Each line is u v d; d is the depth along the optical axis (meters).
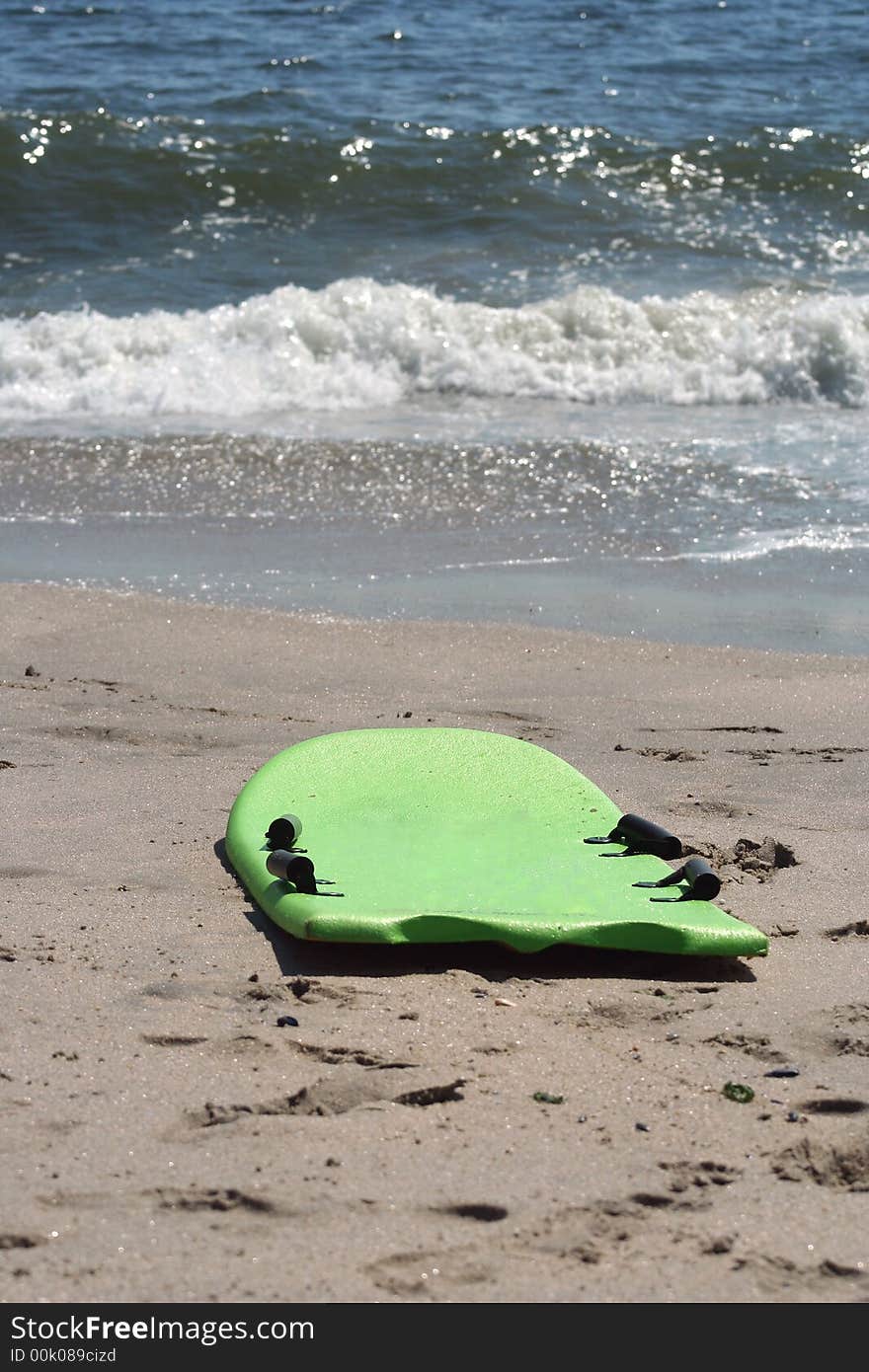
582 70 37.28
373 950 7.39
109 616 14.15
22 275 25.88
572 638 13.73
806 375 21.94
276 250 27.20
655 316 23.08
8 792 9.64
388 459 19.03
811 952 7.45
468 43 39.75
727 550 16.17
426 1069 6.07
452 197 29.19
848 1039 6.41
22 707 11.63
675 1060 6.24
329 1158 5.36
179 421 20.55
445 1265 4.78
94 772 10.13
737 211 28.92
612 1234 4.98
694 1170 5.37
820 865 8.61
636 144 31.20
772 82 36.56
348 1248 4.84
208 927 7.55
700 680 12.68
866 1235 5.02
